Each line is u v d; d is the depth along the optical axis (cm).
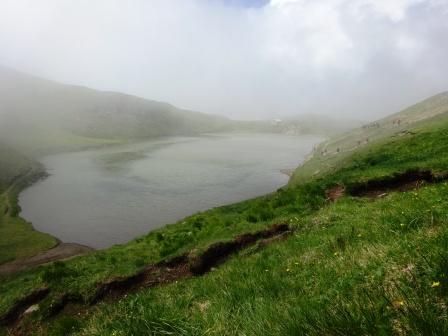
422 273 457
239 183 8838
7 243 5341
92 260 1842
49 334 1009
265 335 425
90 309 1376
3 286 2353
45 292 1557
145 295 1000
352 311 382
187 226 2225
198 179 9550
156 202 7356
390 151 3203
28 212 7244
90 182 9994
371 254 649
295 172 8494
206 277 1103
